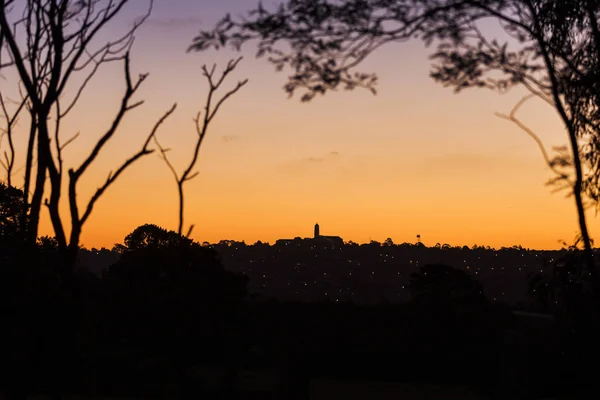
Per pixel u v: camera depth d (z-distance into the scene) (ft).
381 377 63.82
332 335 60.75
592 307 46.88
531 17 38.32
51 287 40.75
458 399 64.85
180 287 84.58
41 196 40.93
